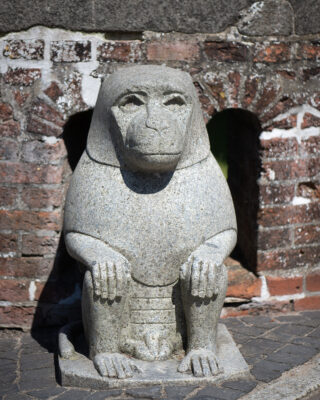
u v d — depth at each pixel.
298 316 4.26
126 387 3.24
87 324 3.41
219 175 3.52
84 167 3.49
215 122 4.62
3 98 3.95
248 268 4.36
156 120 3.24
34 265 4.07
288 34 4.09
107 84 3.45
